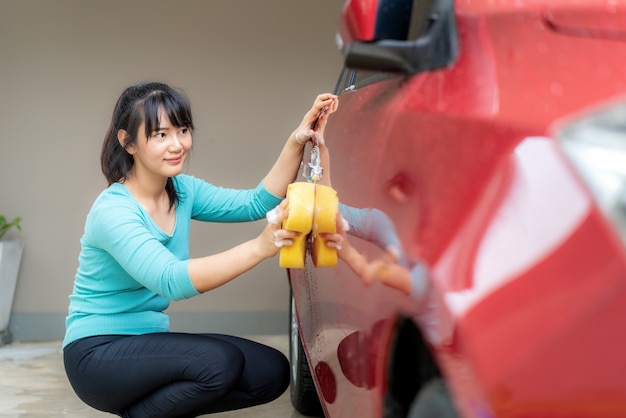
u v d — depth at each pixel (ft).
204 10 16.80
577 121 3.42
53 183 16.79
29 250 16.80
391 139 4.68
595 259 2.92
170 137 7.54
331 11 17.04
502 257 3.23
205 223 17.10
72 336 7.87
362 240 4.86
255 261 6.55
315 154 7.04
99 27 16.67
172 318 16.88
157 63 16.79
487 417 3.06
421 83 4.63
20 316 16.72
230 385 7.43
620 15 4.25
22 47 16.61
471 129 3.81
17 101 16.66
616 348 2.75
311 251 6.39
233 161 17.04
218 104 16.96
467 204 3.55
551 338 2.92
